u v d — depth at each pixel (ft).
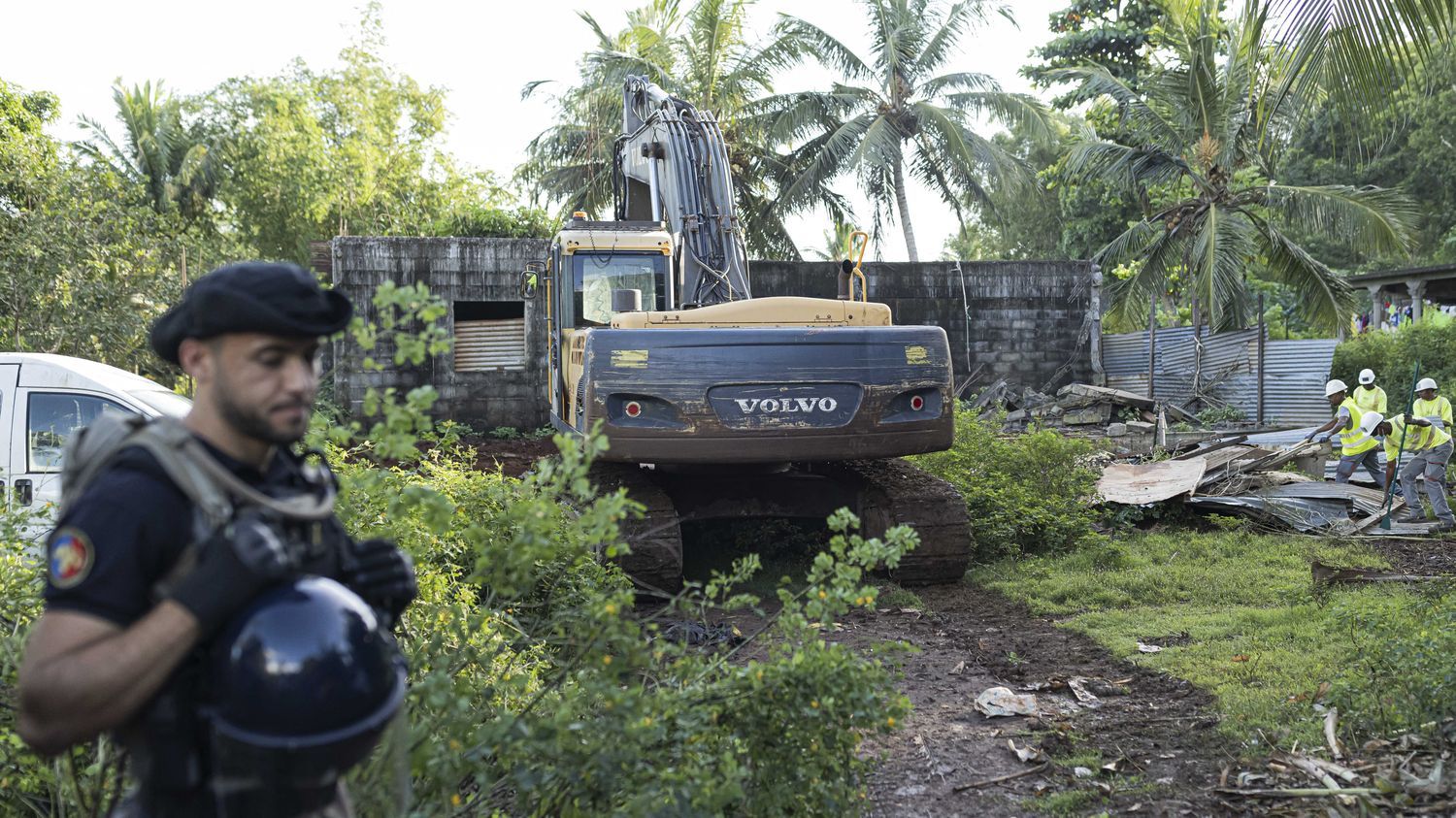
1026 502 31.71
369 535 13.11
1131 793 13.70
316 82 125.59
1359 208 71.46
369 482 8.59
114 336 53.98
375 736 5.53
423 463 19.90
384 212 123.24
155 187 130.00
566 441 8.98
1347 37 19.69
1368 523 34.01
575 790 8.39
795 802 9.66
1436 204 104.63
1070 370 77.87
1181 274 91.76
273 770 5.20
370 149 119.65
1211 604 24.23
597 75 88.28
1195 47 75.66
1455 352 61.26
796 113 93.61
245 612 5.30
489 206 96.63
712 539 31.07
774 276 74.33
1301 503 34.83
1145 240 81.56
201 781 5.41
